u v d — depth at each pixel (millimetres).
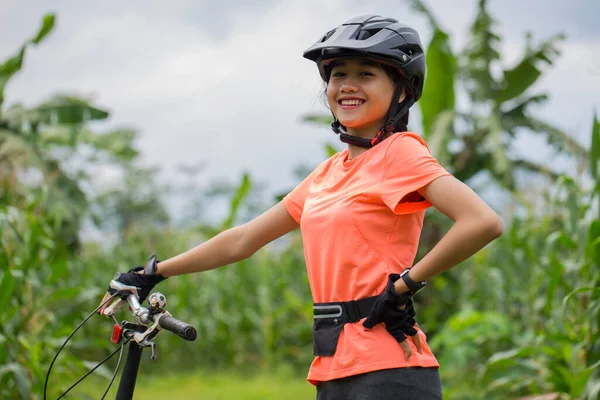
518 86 9078
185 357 9195
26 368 4625
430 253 1976
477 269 8078
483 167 9000
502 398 6191
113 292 2311
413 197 2070
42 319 5016
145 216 17422
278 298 9773
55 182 8336
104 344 5906
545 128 8977
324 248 2125
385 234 2076
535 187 6992
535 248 6426
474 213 1934
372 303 2055
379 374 2014
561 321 5164
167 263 2412
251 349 9695
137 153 11617
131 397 2096
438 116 8867
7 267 4645
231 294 9352
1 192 6188
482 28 9297
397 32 2162
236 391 7426
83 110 8797
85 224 8586
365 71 2172
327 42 2172
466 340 6785
